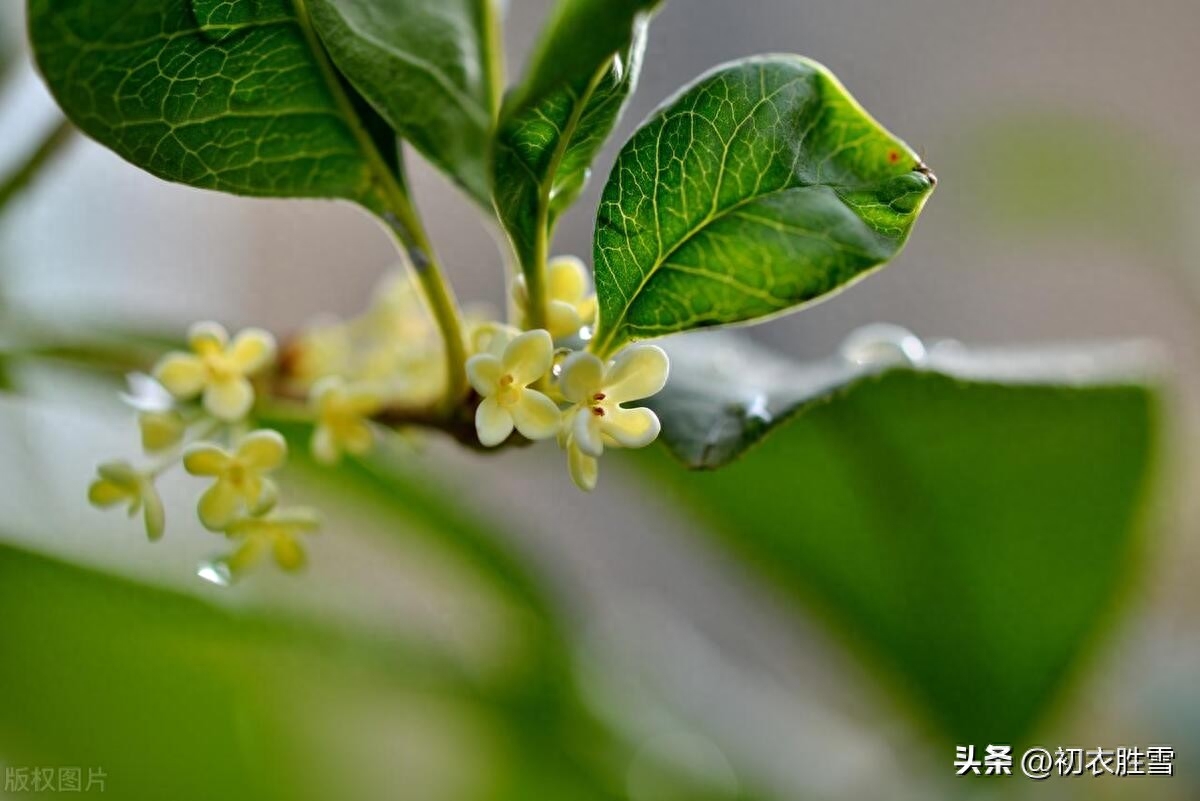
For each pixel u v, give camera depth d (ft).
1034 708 1.13
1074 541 1.05
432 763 1.40
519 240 0.80
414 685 1.15
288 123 0.83
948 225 2.18
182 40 0.81
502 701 1.18
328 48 0.81
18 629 1.02
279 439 0.84
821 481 1.05
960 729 1.15
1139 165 1.93
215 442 0.89
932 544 1.06
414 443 0.89
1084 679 1.11
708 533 1.18
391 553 1.45
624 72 0.79
